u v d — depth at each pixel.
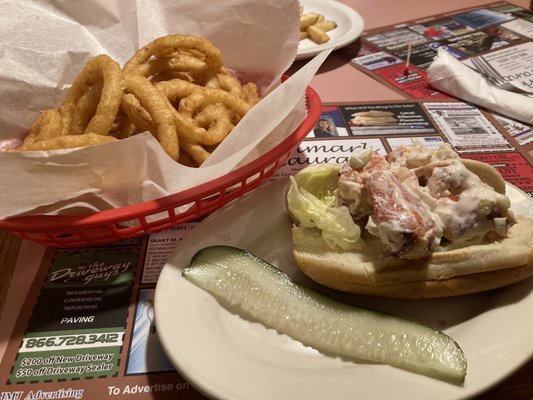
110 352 0.23
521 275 0.23
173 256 0.25
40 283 0.27
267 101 0.28
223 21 0.41
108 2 0.40
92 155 0.25
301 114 0.32
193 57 0.39
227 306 0.24
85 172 0.26
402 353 0.20
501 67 0.51
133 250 0.29
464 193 0.24
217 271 0.24
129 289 0.27
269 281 0.24
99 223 0.25
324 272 0.24
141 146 0.25
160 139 0.31
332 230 0.25
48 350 0.23
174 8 0.42
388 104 0.46
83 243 0.28
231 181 0.27
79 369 0.22
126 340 0.24
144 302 0.26
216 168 0.26
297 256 0.25
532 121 0.42
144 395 0.21
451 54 0.54
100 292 0.27
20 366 0.23
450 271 0.23
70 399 0.21
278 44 0.40
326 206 0.27
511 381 0.21
